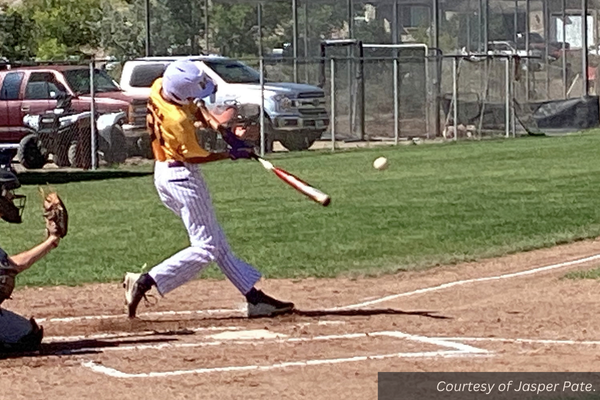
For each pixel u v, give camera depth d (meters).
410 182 45.47
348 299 22.80
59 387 15.14
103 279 25.73
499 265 26.86
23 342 17.50
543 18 82.69
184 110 19.39
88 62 59.16
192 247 20.00
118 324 20.09
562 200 38.81
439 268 26.61
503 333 18.50
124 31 99.00
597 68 81.50
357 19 79.44
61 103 58.72
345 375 15.45
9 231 33.81
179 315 21.09
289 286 24.44
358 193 41.84
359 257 28.05
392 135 70.25
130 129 58.59
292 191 43.31
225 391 14.66
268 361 16.53
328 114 70.50
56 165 58.09
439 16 78.25
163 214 37.47
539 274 25.31
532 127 73.56
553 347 17.20
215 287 24.53
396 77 66.25
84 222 35.62
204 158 19.38
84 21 99.88
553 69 82.00
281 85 63.50
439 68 70.25
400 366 15.96
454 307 21.45
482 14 77.25
